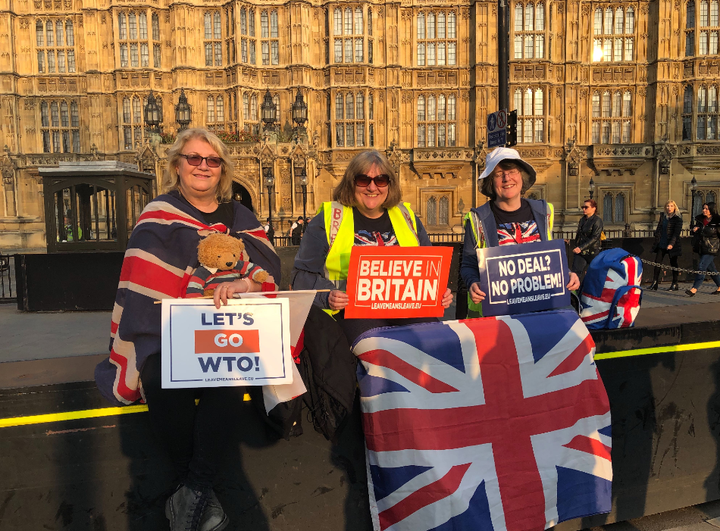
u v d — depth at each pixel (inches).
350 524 102.0
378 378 96.9
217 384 82.0
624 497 126.6
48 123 1221.1
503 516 100.3
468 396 101.3
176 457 83.6
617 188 1227.9
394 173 109.9
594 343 115.8
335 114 1202.0
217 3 1172.5
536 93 1203.2
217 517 82.8
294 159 1114.7
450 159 1187.9
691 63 1192.8
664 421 128.8
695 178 1189.1
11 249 1210.0
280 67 1190.9
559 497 106.4
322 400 90.4
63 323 291.4
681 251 479.8
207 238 85.5
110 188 368.2
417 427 96.5
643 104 1222.3
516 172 125.6
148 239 85.4
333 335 93.4
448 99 1219.9
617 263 122.0
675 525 131.8
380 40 1200.2
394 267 101.0
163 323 80.8
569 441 109.0
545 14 1179.9
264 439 95.3
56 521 90.4
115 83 1187.3
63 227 370.9
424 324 103.8
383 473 96.3
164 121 1190.9
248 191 1144.8
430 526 95.0
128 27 1176.8
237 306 83.1
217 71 1180.5
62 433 89.1
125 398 83.0
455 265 388.5
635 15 1208.8
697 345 129.7
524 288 117.8
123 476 91.7
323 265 110.7
